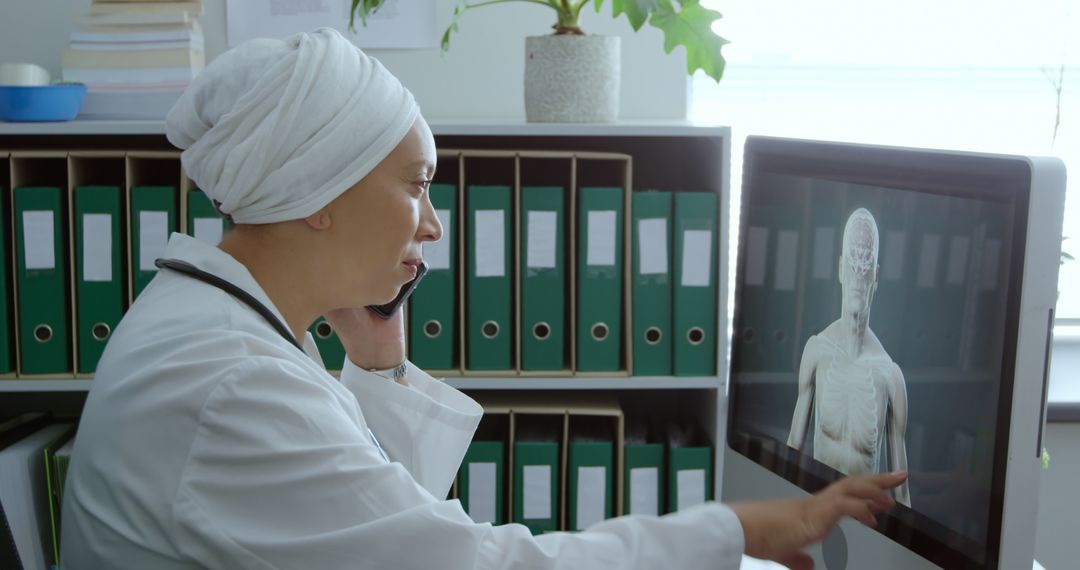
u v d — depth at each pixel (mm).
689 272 2119
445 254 2139
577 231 2162
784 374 1346
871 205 1152
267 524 952
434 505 978
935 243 1038
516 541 994
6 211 2146
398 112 1109
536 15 2494
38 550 2125
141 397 981
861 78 2693
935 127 2709
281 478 951
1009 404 930
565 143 2393
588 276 2129
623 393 2584
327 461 962
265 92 1071
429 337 2160
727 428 1511
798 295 1313
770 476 1374
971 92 2691
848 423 1188
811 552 1231
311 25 2469
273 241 1120
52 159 2354
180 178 2174
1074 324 2807
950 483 1006
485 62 2510
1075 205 2730
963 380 992
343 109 1076
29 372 2143
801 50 2691
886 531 1102
